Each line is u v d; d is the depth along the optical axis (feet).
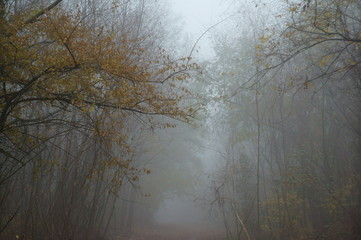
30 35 21.13
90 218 37.19
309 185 39.47
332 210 36.01
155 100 22.65
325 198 39.60
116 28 32.86
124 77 21.13
